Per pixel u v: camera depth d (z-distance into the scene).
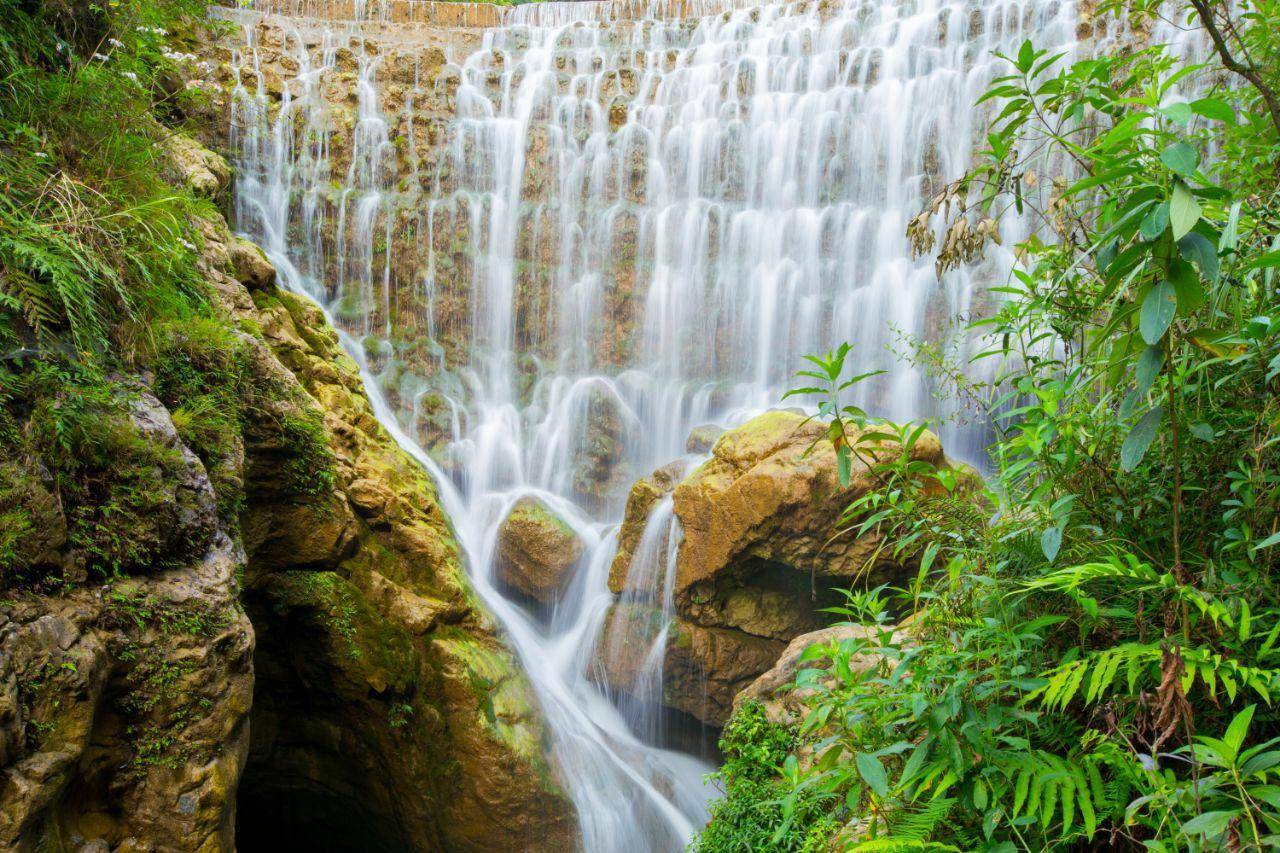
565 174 11.66
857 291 10.35
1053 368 3.12
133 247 4.43
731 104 11.54
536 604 8.26
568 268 11.45
